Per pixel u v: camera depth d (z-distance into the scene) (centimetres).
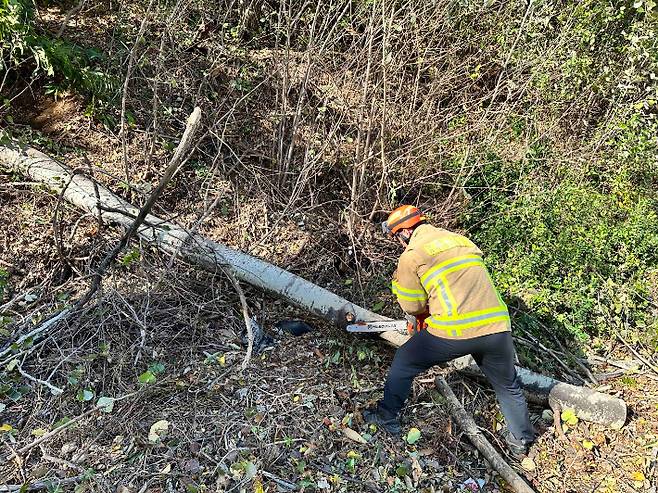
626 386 418
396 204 554
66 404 329
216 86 564
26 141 452
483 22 642
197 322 393
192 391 348
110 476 294
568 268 483
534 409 391
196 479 300
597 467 352
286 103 541
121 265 414
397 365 335
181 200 488
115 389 341
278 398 356
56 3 568
